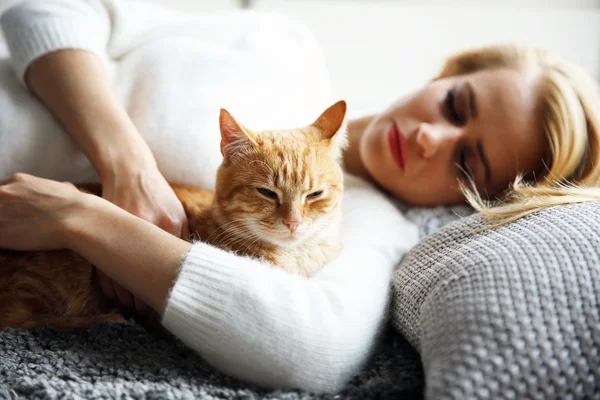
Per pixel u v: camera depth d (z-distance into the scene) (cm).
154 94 142
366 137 161
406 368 104
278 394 91
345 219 146
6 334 102
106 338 103
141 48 155
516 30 251
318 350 95
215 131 143
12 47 134
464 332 86
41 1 141
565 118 146
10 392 85
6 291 121
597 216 104
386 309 115
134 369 96
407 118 155
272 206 127
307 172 127
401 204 168
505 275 92
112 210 108
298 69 165
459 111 153
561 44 252
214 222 129
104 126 125
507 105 148
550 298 87
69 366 95
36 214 110
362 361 105
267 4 248
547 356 81
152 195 120
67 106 126
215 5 246
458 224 124
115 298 123
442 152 151
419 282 111
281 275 103
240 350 94
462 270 100
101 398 85
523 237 102
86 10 147
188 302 93
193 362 100
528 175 154
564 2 254
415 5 253
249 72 153
